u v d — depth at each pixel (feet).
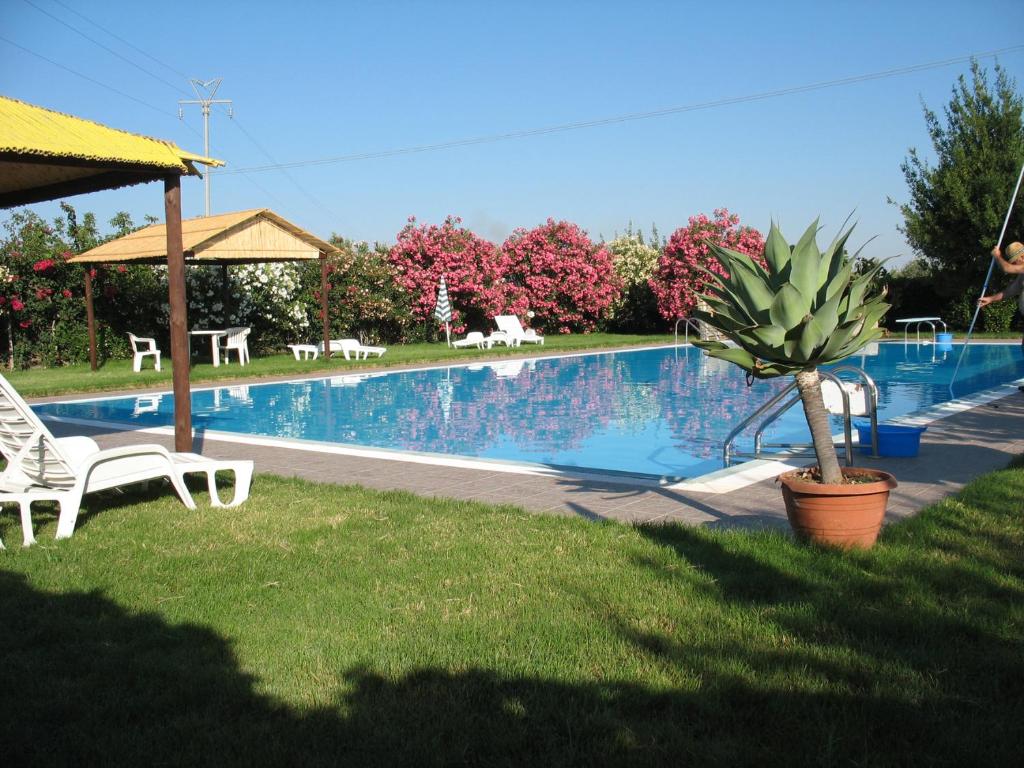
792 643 10.84
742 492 20.80
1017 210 79.51
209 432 34.14
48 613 12.62
